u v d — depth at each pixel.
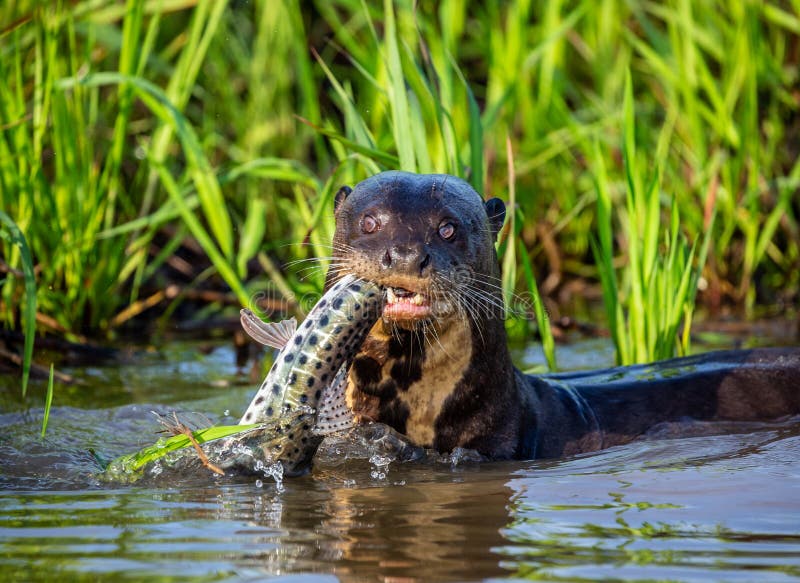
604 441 18.77
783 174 33.25
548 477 15.94
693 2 33.09
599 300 32.75
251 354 26.05
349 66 35.09
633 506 14.05
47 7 25.56
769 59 32.72
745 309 31.45
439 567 11.75
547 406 18.97
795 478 15.27
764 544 12.39
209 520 13.54
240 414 20.08
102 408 20.38
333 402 15.58
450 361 17.44
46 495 14.82
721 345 27.00
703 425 19.27
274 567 11.79
